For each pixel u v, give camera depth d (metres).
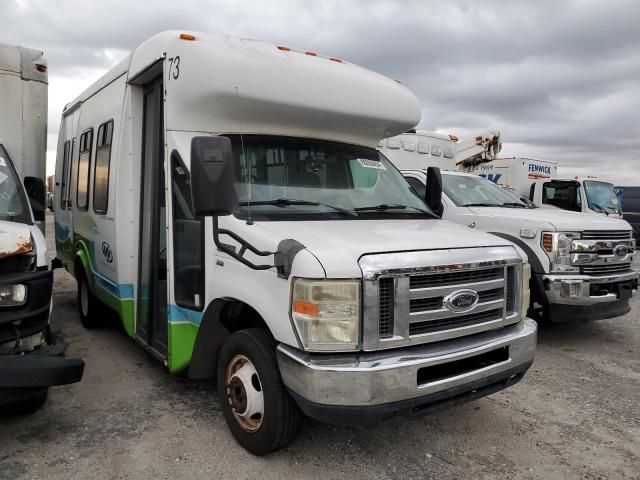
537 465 3.63
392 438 3.92
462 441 3.91
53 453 3.62
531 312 6.45
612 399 4.79
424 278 3.25
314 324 3.01
